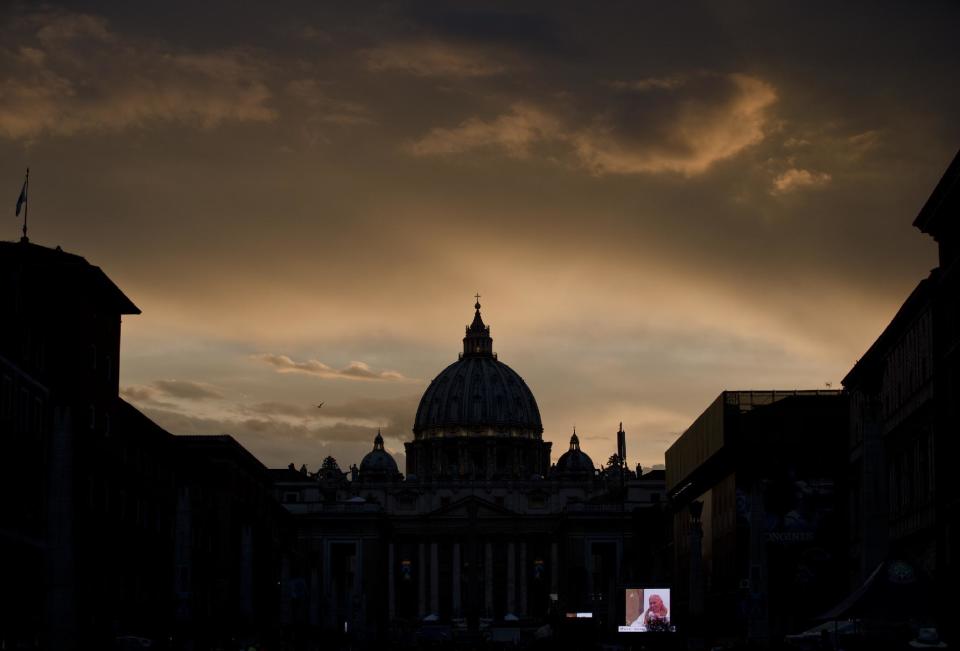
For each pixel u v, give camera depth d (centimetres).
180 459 16425
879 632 7975
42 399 11125
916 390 12381
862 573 8444
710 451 17912
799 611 15925
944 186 10869
